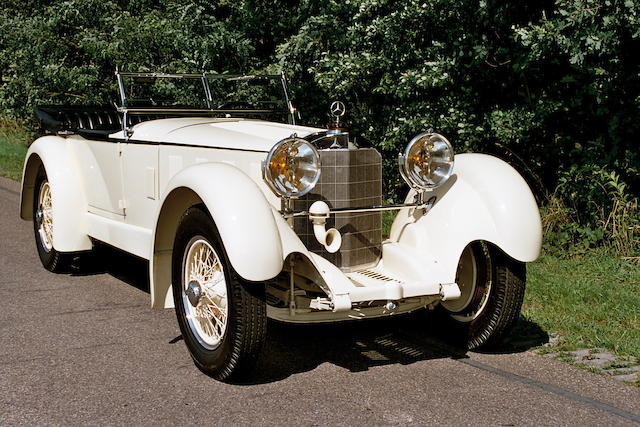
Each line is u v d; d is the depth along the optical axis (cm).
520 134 730
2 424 339
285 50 866
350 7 838
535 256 409
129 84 533
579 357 432
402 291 388
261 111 573
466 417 351
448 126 770
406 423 344
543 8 701
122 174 522
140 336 462
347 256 423
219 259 375
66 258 605
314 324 495
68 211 573
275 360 427
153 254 427
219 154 448
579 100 696
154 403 364
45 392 375
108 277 605
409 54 792
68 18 1001
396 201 845
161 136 486
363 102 866
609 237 663
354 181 421
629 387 389
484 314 432
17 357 423
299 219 418
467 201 423
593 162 690
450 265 412
